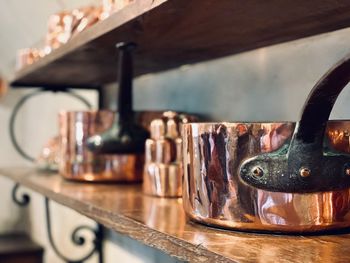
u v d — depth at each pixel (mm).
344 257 420
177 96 1092
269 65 804
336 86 461
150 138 838
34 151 2229
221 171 521
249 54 854
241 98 873
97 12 905
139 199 768
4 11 2260
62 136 1041
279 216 498
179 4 564
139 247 1225
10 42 2283
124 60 838
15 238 2244
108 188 907
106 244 1467
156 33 729
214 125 523
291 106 754
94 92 1657
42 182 1016
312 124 478
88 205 720
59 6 1935
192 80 1033
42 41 2082
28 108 2307
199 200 544
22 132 2338
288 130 490
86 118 983
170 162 784
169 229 533
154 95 1206
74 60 1004
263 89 817
